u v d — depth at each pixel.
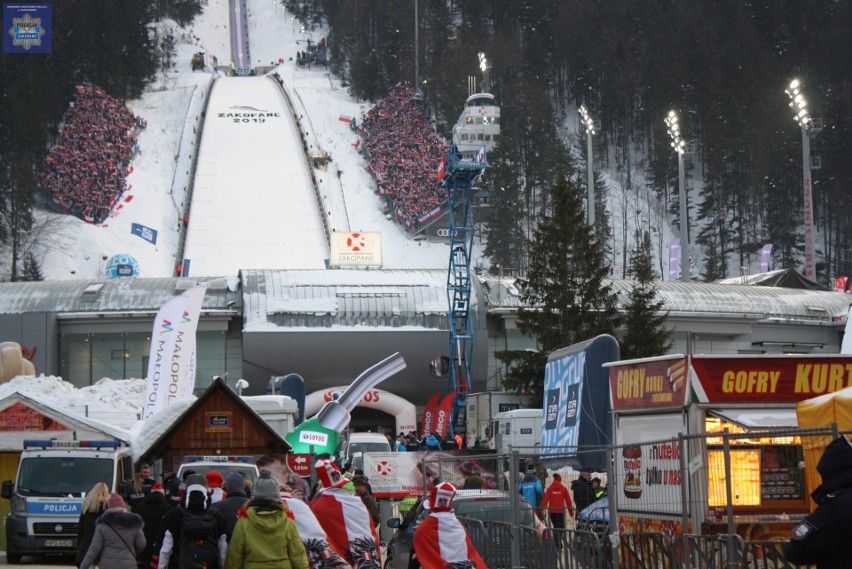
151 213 193.75
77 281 94.12
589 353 39.97
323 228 180.12
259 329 87.88
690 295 96.88
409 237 193.75
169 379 49.59
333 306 90.25
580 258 77.94
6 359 49.62
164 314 50.09
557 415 42.66
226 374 90.44
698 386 22.55
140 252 179.25
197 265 166.88
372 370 51.41
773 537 20.86
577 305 77.06
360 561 18.59
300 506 18.02
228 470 32.16
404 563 25.94
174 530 18.20
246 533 16.45
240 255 169.88
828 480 11.52
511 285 93.56
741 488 21.11
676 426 23.20
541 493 28.84
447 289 88.69
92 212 191.75
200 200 188.25
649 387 24.14
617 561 20.64
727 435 17.56
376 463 38.22
